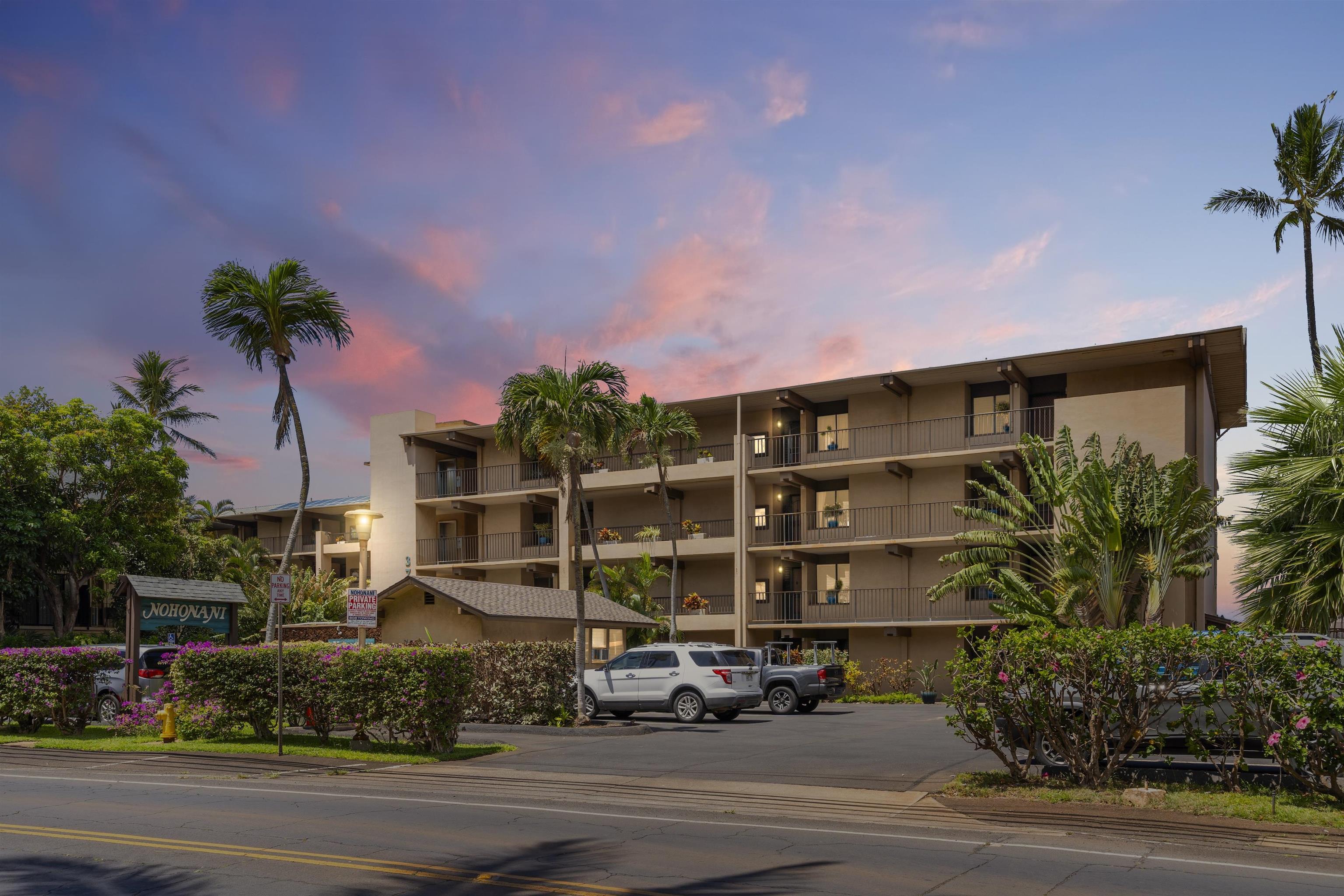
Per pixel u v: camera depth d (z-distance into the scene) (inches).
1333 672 422.6
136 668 840.9
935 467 1552.7
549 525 1931.6
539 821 422.0
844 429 1616.6
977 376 1499.8
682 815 439.8
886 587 1565.0
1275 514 546.3
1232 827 394.9
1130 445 1146.0
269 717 714.8
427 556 1925.4
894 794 490.6
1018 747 574.9
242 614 1572.3
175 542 1630.2
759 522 1679.4
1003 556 1206.3
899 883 311.9
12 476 1441.9
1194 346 1278.3
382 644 812.6
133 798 487.2
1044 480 1173.7
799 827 410.0
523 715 859.4
